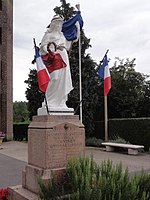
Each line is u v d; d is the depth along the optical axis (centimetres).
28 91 2659
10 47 2817
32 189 610
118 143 1786
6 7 2805
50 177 567
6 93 2742
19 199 596
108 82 1343
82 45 2289
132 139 1894
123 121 1973
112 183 448
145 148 1802
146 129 1800
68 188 543
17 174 1069
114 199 432
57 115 623
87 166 513
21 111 5694
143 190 477
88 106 2270
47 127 592
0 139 2291
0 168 1200
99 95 2436
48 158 588
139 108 2894
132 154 1606
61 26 705
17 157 1529
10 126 2762
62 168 594
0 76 2725
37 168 601
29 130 649
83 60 2267
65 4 2358
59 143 604
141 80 2878
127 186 459
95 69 2269
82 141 636
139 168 1159
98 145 1997
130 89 2777
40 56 659
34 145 626
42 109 658
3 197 644
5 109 2733
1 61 2764
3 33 2789
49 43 678
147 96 2942
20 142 2583
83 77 2252
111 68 2917
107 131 2052
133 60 2895
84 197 435
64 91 673
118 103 2778
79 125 636
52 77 672
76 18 745
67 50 737
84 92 2186
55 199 498
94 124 2300
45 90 637
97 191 433
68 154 614
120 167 521
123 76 2794
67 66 685
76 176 483
